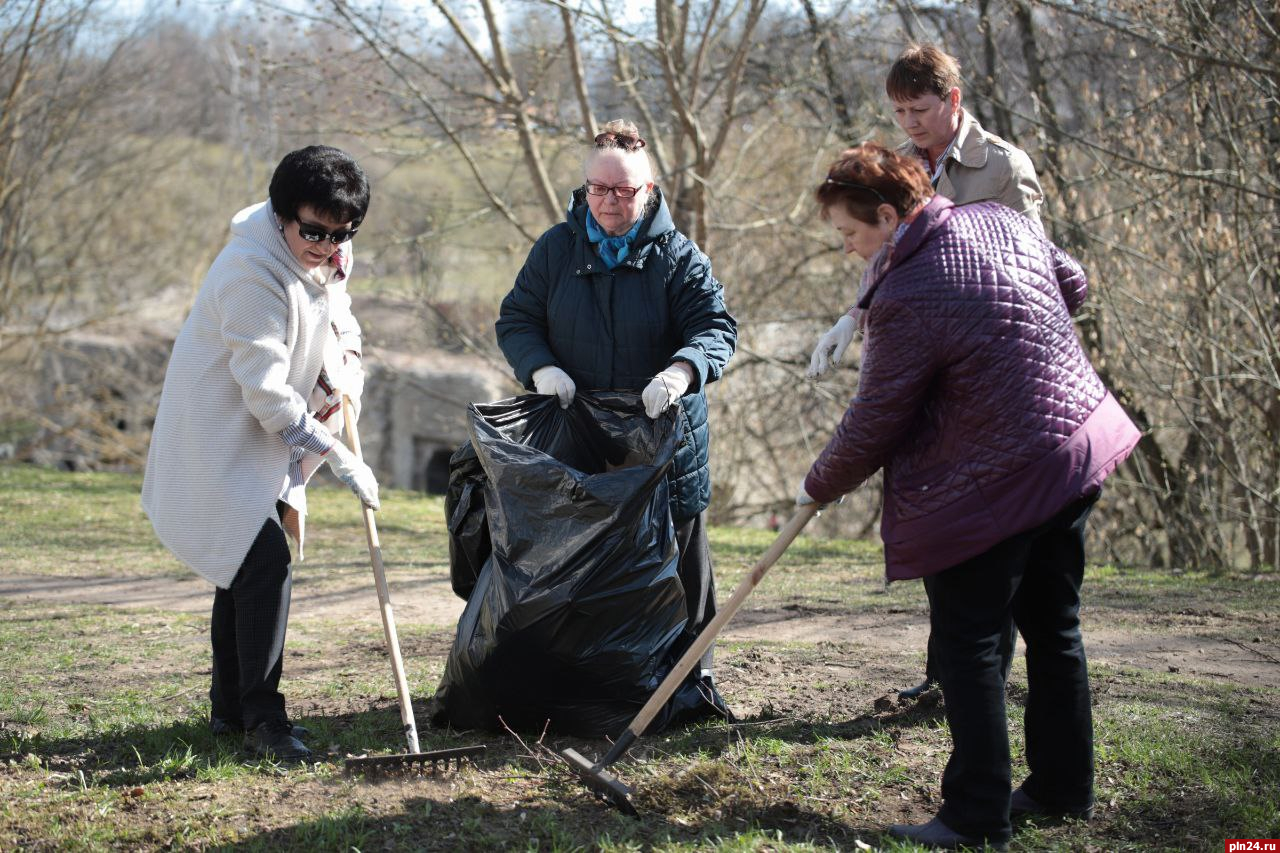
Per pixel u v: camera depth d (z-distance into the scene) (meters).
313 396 3.67
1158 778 3.29
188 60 22.53
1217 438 10.60
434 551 8.70
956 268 2.75
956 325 2.71
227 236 21.97
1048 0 9.23
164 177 22.02
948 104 3.47
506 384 17.02
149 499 3.46
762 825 3.02
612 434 3.67
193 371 3.36
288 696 4.28
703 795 3.17
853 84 12.70
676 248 3.69
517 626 3.43
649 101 12.59
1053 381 2.77
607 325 3.66
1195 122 9.09
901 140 12.19
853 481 2.90
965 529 2.76
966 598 2.83
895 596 6.53
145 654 5.02
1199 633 5.39
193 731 3.68
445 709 3.73
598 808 3.11
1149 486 10.58
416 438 19.62
